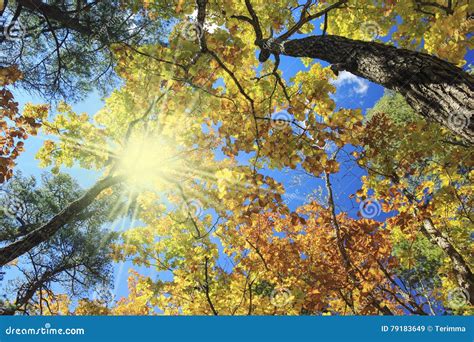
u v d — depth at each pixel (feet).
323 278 18.08
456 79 6.29
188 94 12.62
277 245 19.20
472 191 16.79
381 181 16.75
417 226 18.53
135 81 14.60
